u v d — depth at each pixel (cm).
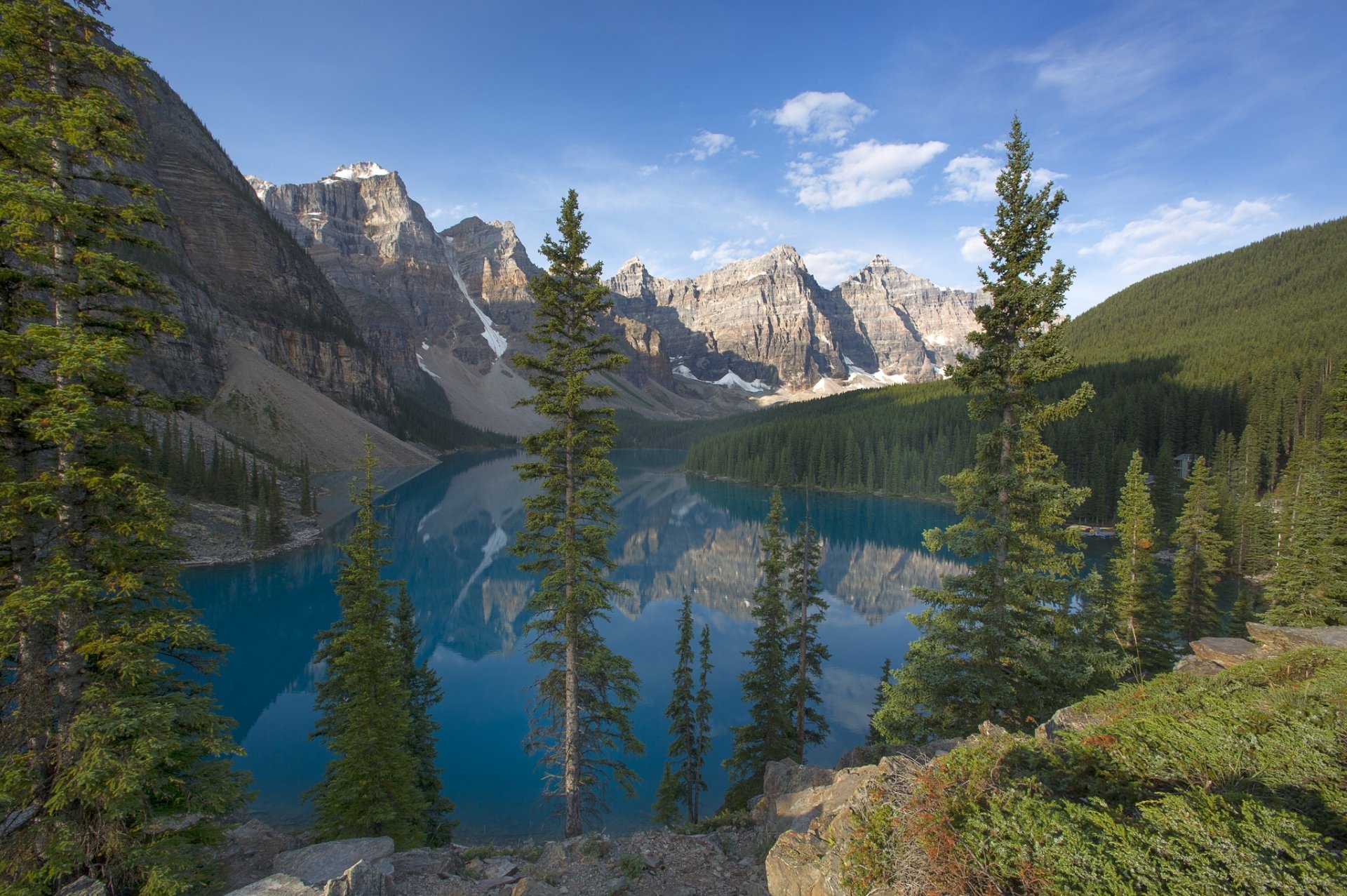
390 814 1678
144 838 959
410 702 2331
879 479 13050
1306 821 606
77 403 908
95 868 909
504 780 2911
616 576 7312
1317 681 958
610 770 2966
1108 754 781
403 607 2456
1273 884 515
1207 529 3769
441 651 4997
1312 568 2530
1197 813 604
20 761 893
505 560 8262
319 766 3002
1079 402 1435
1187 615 3738
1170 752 765
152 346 1115
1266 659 1217
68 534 957
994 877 589
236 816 1723
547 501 1792
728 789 2478
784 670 2586
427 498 12781
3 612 849
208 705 1052
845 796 1209
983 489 1580
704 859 1295
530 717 3588
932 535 1645
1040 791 706
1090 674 1462
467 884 1135
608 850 1336
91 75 1076
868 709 3566
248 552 6831
